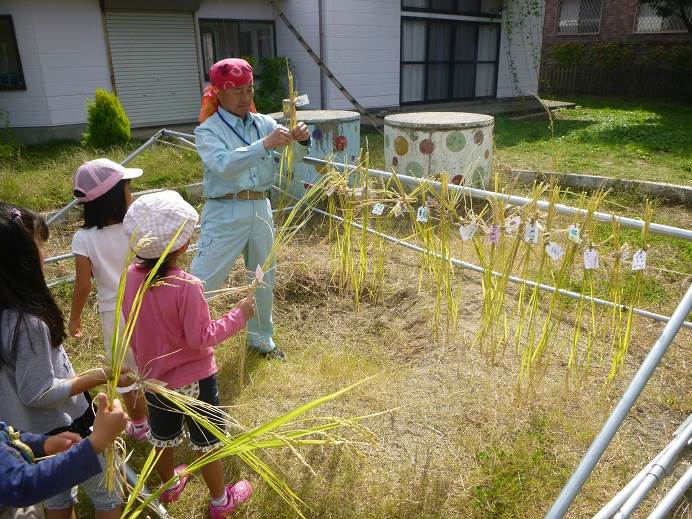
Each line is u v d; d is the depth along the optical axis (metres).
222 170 2.84
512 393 3.12
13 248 1.63
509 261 2.93
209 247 3.16
